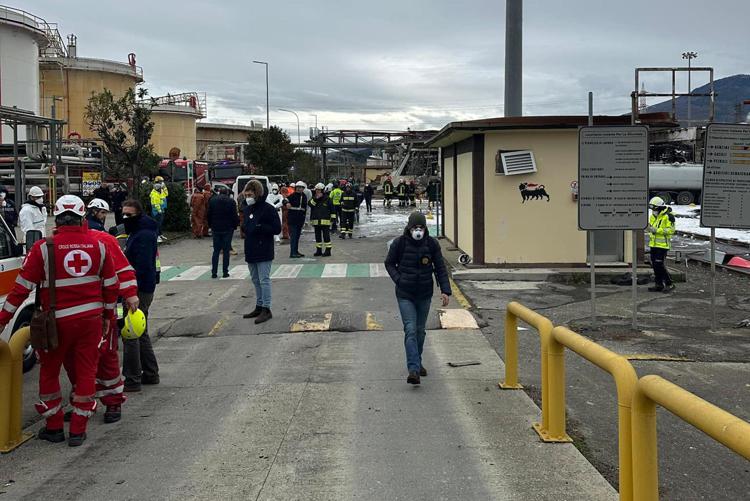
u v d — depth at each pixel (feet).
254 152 154.20
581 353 14.52
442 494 14.07
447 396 20.81
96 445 17.34
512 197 44.09
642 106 62.85
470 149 47.37
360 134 213.87
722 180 29.27
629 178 29.63
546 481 14.64
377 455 16.22
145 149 77.05
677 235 76.43
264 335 29.40
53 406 17.57
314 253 58.03
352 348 26.96
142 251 22.34
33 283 17.02
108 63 172.24
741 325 30.25
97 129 77.61
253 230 31.32
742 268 46.47
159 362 25.63
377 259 53.88
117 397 19.03
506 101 51.72
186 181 123.85
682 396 9.75
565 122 42.45
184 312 34.24
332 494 14.19
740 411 19.49
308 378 23.07
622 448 12.20
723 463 15.81
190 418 19.33
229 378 23.35
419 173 204.23
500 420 18.58
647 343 27.30
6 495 14.43
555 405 16.92
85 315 17.21
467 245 49.65
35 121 48.98
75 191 109.91
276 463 15.89
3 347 16.72
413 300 22.59
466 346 27.14
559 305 35.29
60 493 14.51
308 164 224.12
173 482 14.97
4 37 120.67
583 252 44.06
